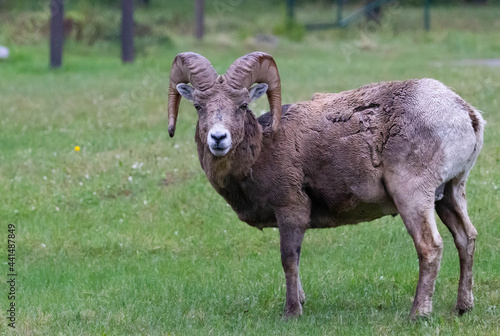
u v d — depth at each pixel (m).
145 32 109.44
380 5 130.50
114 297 28.47
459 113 23.80
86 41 109.69
